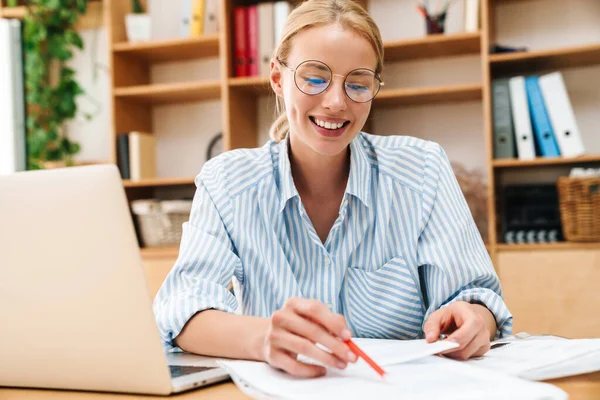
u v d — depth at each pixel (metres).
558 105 2.68
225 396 0.72
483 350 0.86
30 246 0.76
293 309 0.76
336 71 1.05
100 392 0.77
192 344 0.95
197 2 3.13
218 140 3.33
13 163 2.77
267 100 3.32
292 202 1.20
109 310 0.74
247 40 3.04
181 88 3.10
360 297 1.19
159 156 3.46
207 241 1.14
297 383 0.72
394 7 3.12
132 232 0.73
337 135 1.08
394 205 1.21
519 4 2.98
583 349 0.81
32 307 0.77
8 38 2.76
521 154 2.73
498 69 2.95
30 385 0.80
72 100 3.45
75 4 3.46
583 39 2.92
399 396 0.64
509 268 2.64
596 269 2.54
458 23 3.02
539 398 0.62
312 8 1.09
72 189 0.74
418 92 2.83
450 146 3.08
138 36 3.24
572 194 2.58
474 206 2.74
